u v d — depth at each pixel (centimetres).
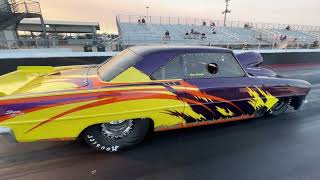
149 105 290
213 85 326
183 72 315
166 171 277
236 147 336
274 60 1164
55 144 330
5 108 238
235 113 362
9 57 650
